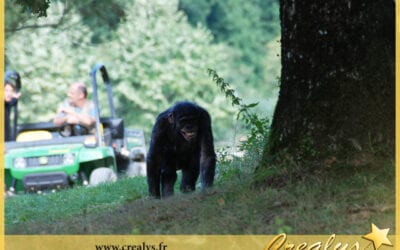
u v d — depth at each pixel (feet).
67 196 56.75
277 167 40.52
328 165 39.27
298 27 40.88
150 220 38.32
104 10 111.55
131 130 84.28
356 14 39.83
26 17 105.19
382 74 39.83
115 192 55.62
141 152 79.15
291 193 37.65
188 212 38.47
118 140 79.15
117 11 114.73
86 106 78.54
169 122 46.06
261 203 37.27
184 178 48.34
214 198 39.75
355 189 37.24
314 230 33.91
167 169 48.24
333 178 38.60
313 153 39.96
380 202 35.76
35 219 46.39
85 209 47.55
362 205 35.68
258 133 54.24
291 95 41.27
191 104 45.37
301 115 40.70
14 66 132.67
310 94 40.52
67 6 108.88
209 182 44.96
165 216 38.50
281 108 41.81
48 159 71.87
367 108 39.58
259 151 51.65
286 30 41.55
